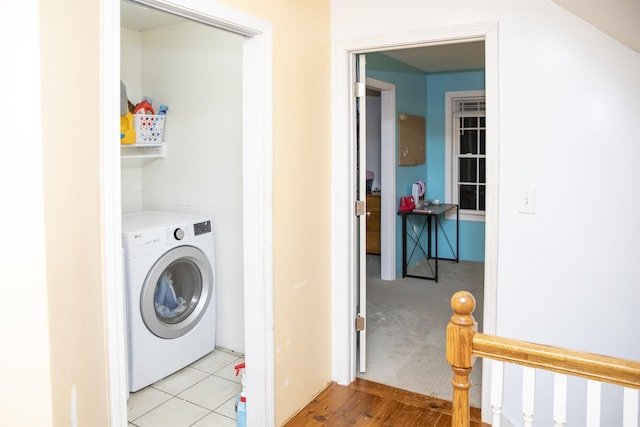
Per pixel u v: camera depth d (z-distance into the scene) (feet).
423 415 8.59
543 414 8.00
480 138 19.81
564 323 7.72
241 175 10.48
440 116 20.10
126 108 10.30
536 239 7.80
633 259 7.23
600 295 7.47
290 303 8.39
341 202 9.43
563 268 7.66
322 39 8.97
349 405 8.93
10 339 4.32
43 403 4.25
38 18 4.07
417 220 19.84
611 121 7.18
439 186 20.45
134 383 9.29
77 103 4.63
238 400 8.95
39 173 4.13
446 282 17.24
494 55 7.82
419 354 11.21
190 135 11.16
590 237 7.45
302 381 8.81
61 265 4.40
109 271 5.16
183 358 10.29
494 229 8.04
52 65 4.26
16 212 4.22
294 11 8.09
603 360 3.90
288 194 8.19
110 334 5.22
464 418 4.58
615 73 7.10
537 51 7.55
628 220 7.21
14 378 4.34
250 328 7.83
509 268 8.03
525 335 8.00
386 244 17.39
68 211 4.50
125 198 11.73
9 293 4.29
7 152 4.21
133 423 8.34
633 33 6.75
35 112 4.10
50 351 4.23
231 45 10.29
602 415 7.61
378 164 21.35
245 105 7.53
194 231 10.35
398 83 17.11
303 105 8.48
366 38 8.88
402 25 8.58
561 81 7.44
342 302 9.59
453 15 8.13
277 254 7.99
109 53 5.07
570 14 7.27
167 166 11.59
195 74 10.91
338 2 9.12
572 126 7.43
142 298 9.27
